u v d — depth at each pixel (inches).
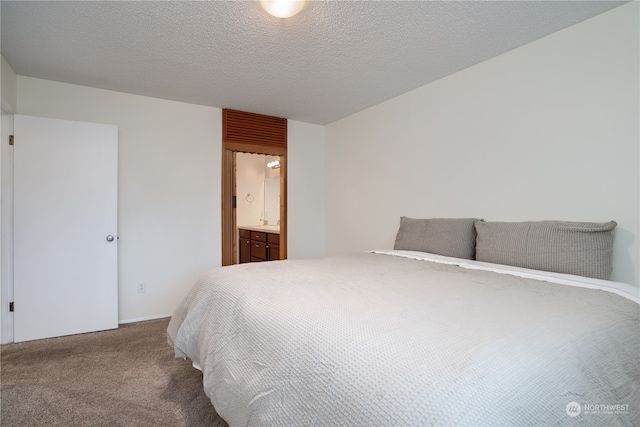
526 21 74.3
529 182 84.4
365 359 31.0
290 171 157.1
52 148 102.6
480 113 95.6
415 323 38.0
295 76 104.7
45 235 101.6
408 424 24.4
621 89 68.4
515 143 87.2
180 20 73.7
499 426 24.9
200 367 60.2
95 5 68.2
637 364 42.1
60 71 100.3
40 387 71.9
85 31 78.2
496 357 30.4
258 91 118.2
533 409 27.7
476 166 96.8
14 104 100.2
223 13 71.1
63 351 91.7
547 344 34.4
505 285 57.8
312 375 33.7
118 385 73.2
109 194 110.7
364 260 87.2
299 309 44.3
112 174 111.3
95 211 108.6
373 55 90.5
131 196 120.1
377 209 134.1
